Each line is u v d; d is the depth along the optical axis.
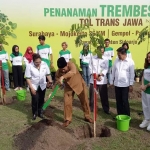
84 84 4.60
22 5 7.20
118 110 4.80
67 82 4.34
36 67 4.62
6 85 6.88
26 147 3.76
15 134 4.21
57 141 3.80
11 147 3.83
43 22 7.33
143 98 4.43
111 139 4.03
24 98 6.09
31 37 7.37
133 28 7.56
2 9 7.15
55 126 4.18
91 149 3.72
